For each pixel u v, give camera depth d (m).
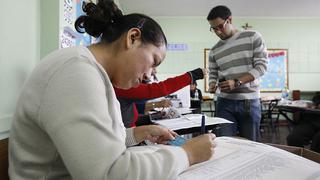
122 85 0.65
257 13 5.61
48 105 0.47
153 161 0.48
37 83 0.50
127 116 1.12
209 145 0.60
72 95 0.46
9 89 0.80
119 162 0.45
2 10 0.75
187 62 5.92
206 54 5.92
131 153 0.49
